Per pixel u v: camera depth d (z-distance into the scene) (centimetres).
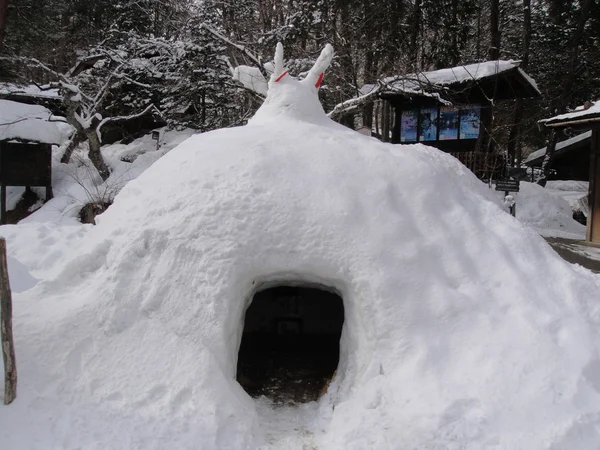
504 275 367
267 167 397
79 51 1992
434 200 406
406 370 316
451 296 347
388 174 412
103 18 2170
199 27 1408
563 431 274
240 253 355
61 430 275
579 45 2098
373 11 1689
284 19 1719
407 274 353
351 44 1530
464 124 1617
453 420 285
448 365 317
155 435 277
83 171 1414
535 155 2462
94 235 418
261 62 1227
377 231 367
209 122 1662
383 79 1247
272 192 380
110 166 1467
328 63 529
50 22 1906
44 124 1244
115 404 295
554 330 333
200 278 347
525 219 1468
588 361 312
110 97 1853
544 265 385
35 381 299
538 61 2239
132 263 362
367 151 432
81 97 1349
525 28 1998
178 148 459
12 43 1739
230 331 340
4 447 258
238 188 382
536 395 293
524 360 312
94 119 1341
